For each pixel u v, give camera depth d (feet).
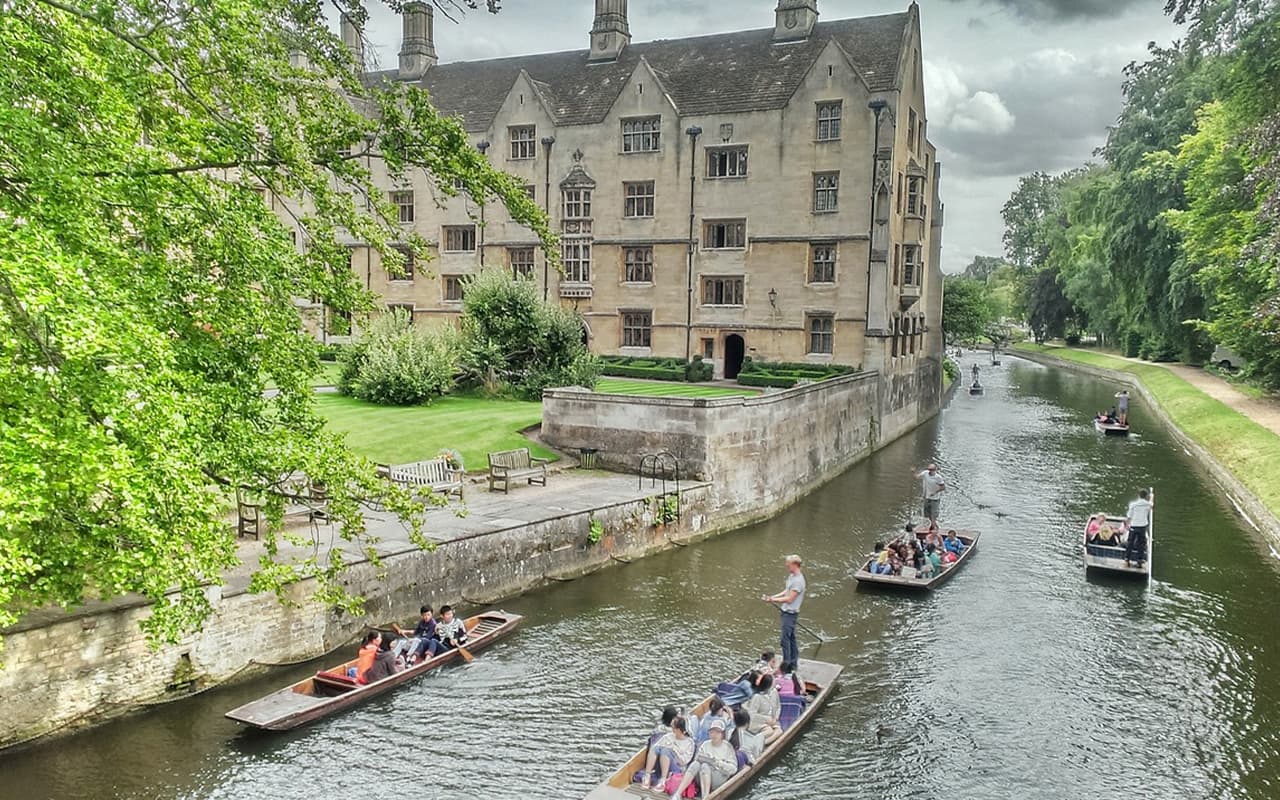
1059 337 304.71
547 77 148.05
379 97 41.39
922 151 141.69
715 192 129.80
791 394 87.51
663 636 52.65
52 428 24.97
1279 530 71.61
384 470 64.44
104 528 28.35
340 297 39.73
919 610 58.18
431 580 53.47
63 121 30.68
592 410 81.61
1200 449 112.57
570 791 36.45
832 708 44.75
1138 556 65.21
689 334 132.98
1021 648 52.47
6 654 36.76
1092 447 121.60
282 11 39.93
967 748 41.14
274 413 39.96
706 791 34.83
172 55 36.42
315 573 39.19
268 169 38.22
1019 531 77.71
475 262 144.56
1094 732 42.86
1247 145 92.53
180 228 33.91
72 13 31.24
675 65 139.33
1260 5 89.71
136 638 40.63
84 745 37.91
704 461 76.69
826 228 123.65
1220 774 39.37
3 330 24.34
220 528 32.40
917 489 95.20
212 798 35.04
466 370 104.78
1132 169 175.83
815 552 71.10
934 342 159.22
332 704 40.98
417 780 36.83
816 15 136.15
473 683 45.50
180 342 33.32
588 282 138.10
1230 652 52.11
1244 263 93.20
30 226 25.22
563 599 58.29
